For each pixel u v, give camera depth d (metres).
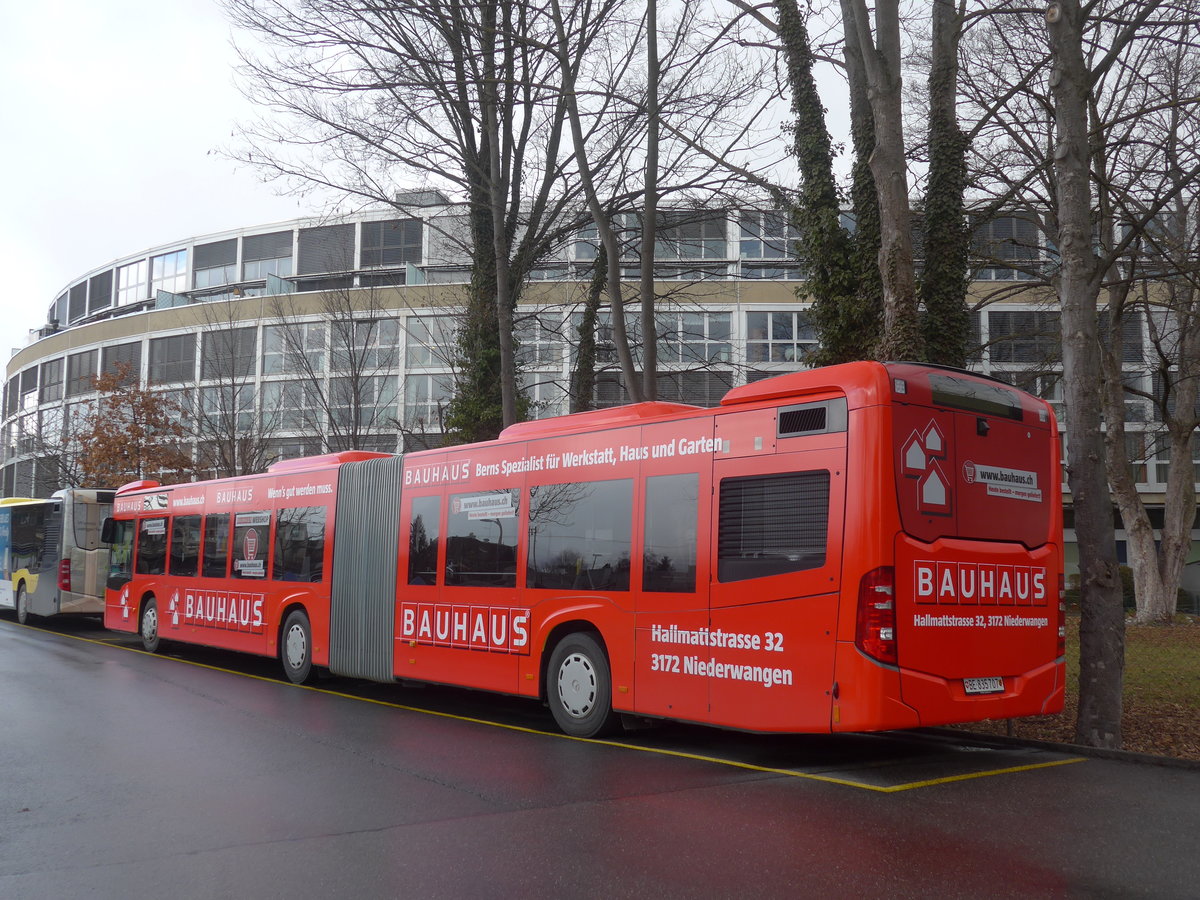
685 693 8.06
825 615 7.04
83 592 21.20
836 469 7.12
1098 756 8.16
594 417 9.52
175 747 8.39
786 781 6.98
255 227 42.12
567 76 13.99
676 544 8.30
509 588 10.06
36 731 9.16
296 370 26.81
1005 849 5.18
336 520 13.02
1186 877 4.70
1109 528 8.72
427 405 31.97
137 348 40.22
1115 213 16.55
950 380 7.51
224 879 4.80
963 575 7.31
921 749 8.50
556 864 4.96
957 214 12.95
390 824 5.80
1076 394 8.88
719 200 16.00
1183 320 22.31
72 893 4.62
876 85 10.70
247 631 14.60
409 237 36.97
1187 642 18.14
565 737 9.09
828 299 13.16
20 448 39.09
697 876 4.75
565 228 17.64
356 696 12.20
